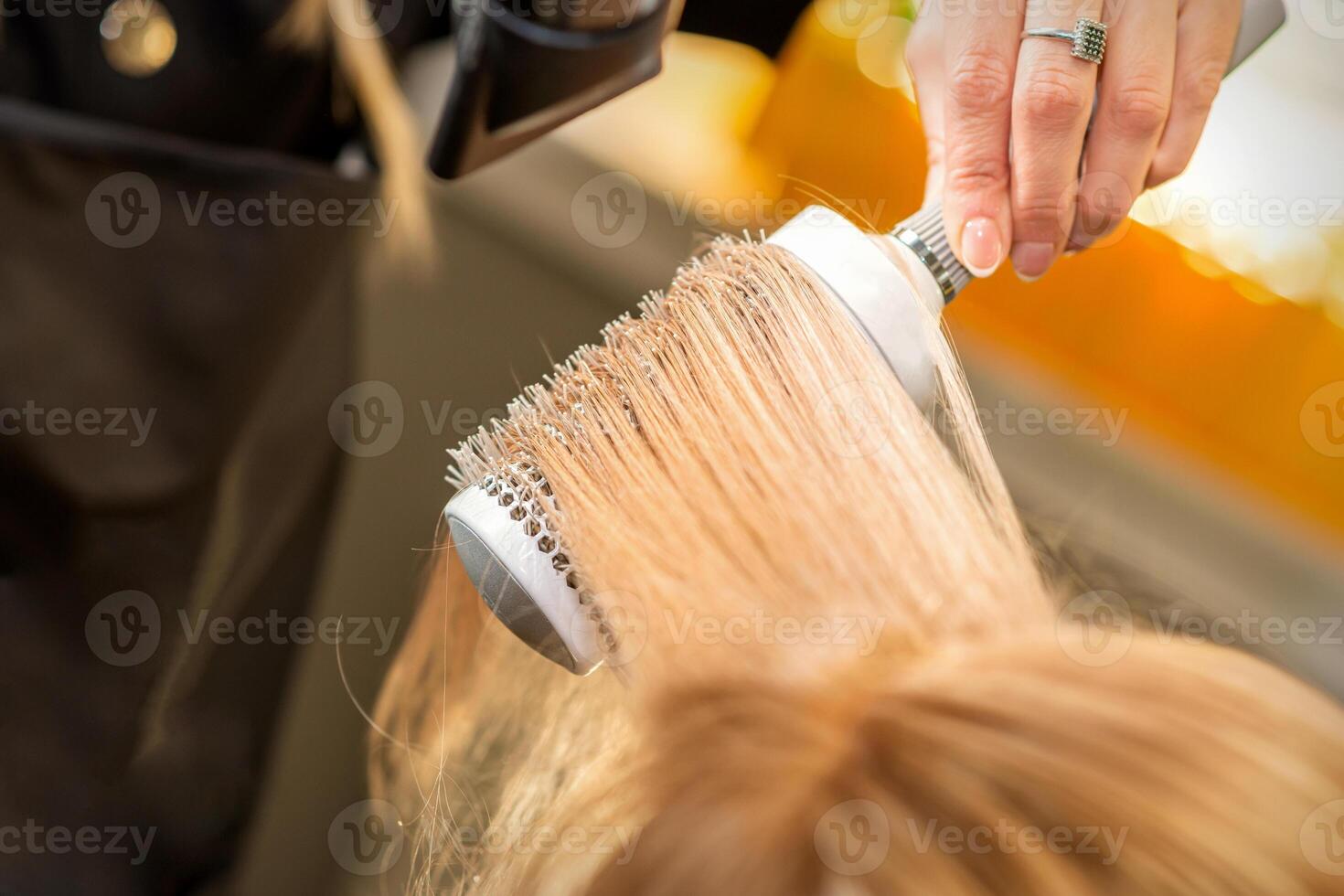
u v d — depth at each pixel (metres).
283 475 0.77
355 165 0.70
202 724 0.76
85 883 0.70
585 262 0.91
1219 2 0.44
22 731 0.65
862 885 0.25
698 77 0.91
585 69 0.45
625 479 0.36
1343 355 0.72
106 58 0.55
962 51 0.41
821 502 0.33
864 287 0.37
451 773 0.57
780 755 0.28
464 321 0.96
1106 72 0.42
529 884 0.38
